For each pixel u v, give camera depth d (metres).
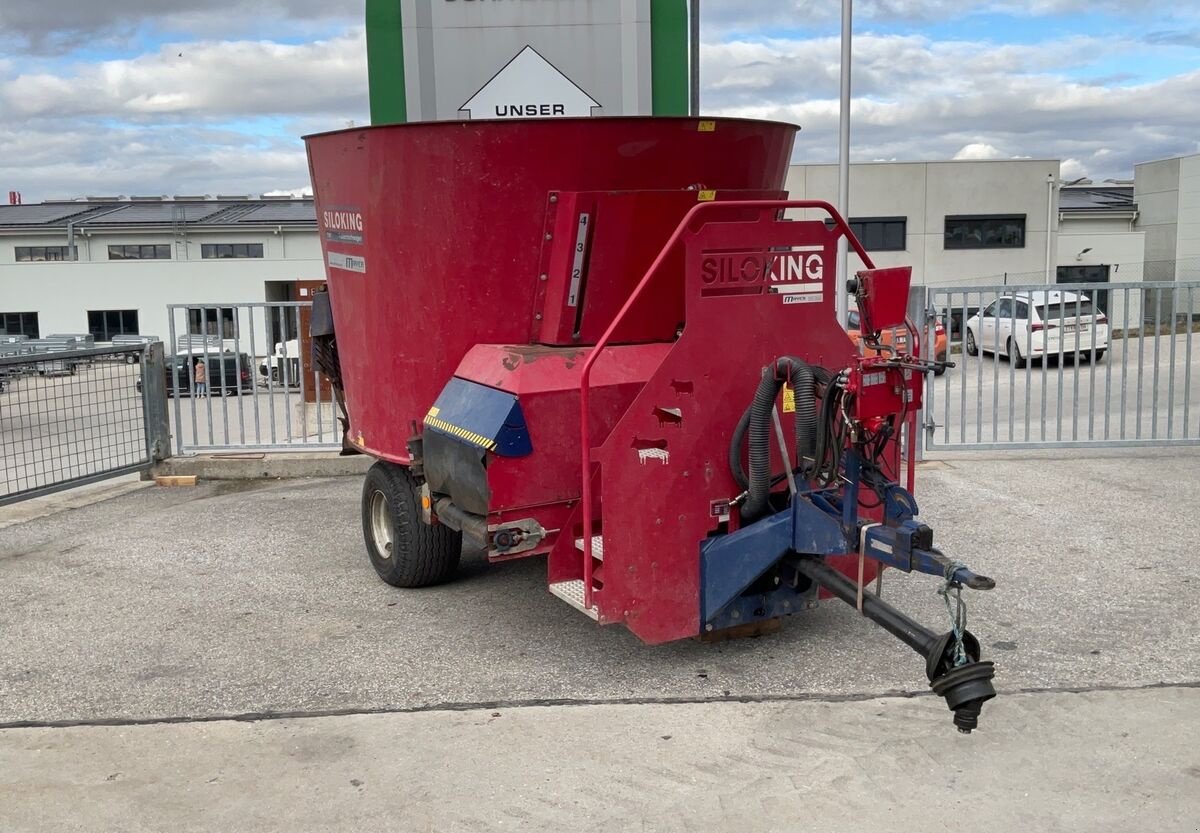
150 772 3.91
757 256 4.59
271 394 9.95
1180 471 8.79
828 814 3.49
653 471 4.48
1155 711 4.20
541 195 4.82
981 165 41.41
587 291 4.93
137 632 5.49
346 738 4.16
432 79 6.96
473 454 4.80
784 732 4.11
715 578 4.61
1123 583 5.84
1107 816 3.44
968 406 13.88
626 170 4.80
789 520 4.57
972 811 3.49
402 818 3.54
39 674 4.91
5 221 52.28
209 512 8.36
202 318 9.90
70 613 5.84
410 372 5.39
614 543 4.44
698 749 3.98
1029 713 4.21
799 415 4.40
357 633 5.40
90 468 11.06
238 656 5.10
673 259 5.01
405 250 5.18
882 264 41.81
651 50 7.04
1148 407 12.93
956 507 7.66
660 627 4.60
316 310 6.77
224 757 4.02
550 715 4.32
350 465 9.74
